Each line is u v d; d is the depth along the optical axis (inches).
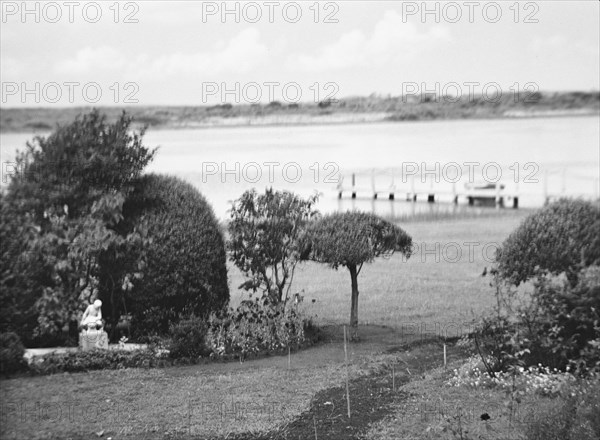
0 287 480.7
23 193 500.7
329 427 351.6
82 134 516.7
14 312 483.8
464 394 386.9
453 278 612.1
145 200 514.0
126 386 416.2
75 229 494.3
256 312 510.6
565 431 314.8
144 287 494.0
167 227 500.7
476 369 419.2
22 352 446.0
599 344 378.9
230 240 530.0
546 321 408.8
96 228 490.3
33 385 419.5
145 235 495.2
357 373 436.5
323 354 479.8
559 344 394.9
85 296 500.7
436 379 419.2
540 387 371.2
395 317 557.3
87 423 361.7
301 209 533.6
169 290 494.3
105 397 398.3
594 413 317.7
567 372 385.1
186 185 529.0
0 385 418.6
